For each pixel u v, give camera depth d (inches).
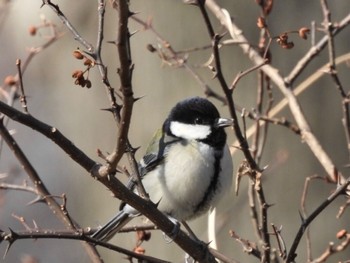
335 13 482.0
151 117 498.0
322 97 483.2
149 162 364.8
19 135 748.6
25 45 597.9
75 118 549.3
